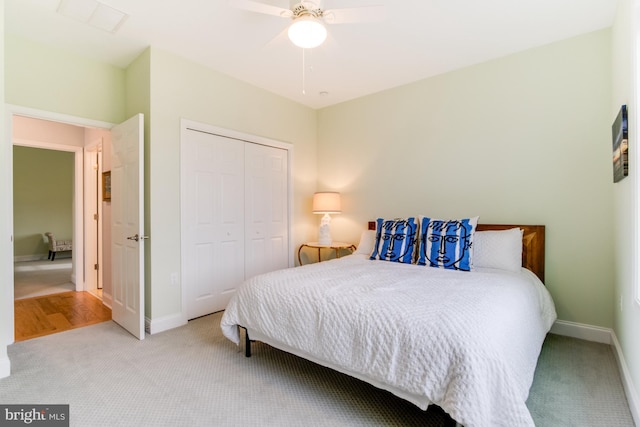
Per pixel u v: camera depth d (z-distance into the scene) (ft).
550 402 5.79
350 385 6.45
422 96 11.50
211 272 10.89
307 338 6.04
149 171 9.26
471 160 10.45
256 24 8.21
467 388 4.09
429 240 9.46
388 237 10.44
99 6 7.44
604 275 8.32
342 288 6.54
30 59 8.78
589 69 8.50
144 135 9.34
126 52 9.61
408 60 10.07
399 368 4.79
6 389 6.26
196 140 10.43
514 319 5.44
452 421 4.33
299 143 14.05
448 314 4.99
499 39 8.83
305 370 7.06
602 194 8.35
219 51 9.60
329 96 13.25
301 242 14.17
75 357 7.65
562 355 7.65
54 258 23.34
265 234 12.76
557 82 8.95
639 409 5.07
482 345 4.36
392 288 6.48
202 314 10.63
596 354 7.67
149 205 9.24
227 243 11.40
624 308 6.63
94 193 14.26
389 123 12.41
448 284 6.82
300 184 14.12
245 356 7.71
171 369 7.07
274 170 13.12
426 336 4.68
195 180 10.41
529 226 9.30
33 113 8.79
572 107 8.74
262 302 6.91
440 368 4.44
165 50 9.52
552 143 9.04
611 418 5.35
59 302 12.34
